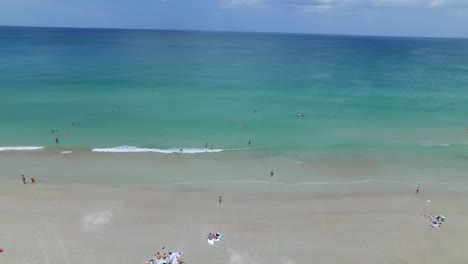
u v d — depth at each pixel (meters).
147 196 30.28
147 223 26.47
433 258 23.67
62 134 44.03
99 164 36.22
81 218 26.75
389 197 31.19
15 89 65.50
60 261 22.31
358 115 55.47
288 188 32.38
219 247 24.16
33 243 23.78
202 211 28.27
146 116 51.91
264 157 39.06
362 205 29.80
